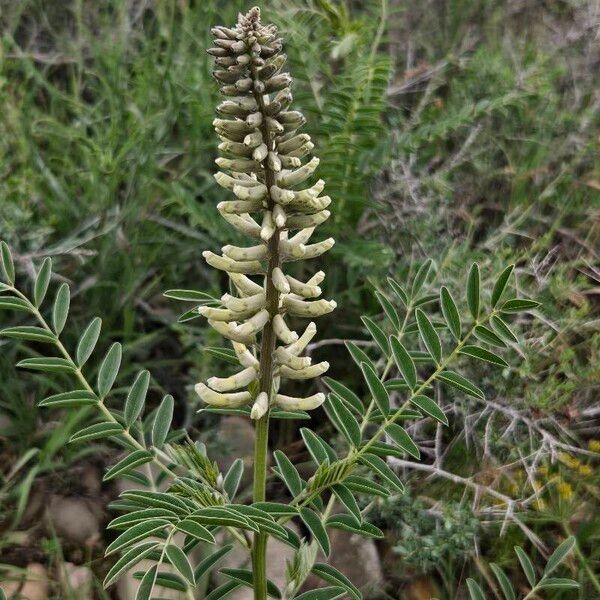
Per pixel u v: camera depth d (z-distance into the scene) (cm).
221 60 19
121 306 41
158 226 44
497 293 22
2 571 32
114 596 32
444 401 36
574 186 44
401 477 34
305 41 45
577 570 31
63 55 54
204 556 32
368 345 38
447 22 58
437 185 42
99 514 35
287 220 20
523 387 35
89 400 23
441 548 30
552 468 34
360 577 32
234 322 21
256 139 19
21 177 43
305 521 21
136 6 56
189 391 38
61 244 40
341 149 43
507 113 47
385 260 40
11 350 38
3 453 37
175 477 22
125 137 46
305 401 21
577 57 53
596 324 36
